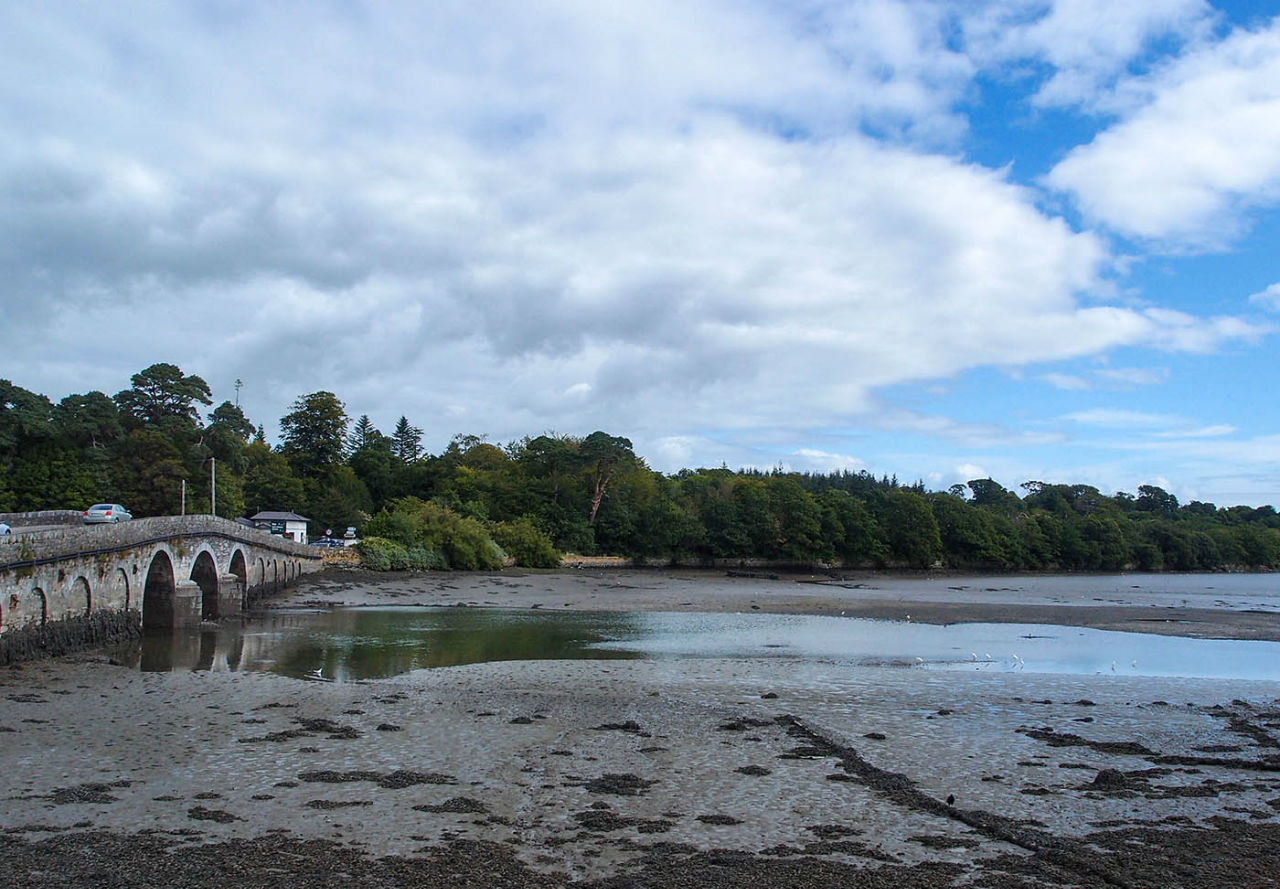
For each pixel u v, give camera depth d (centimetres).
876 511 14438
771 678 3209
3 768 1842
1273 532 18888
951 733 2383
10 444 7981
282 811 1608
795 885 1315
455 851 1427
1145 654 4122
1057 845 1507
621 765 1994
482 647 3981
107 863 1330
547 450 13112
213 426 9662
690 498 14088
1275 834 1595
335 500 12388
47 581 3095
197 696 2639
